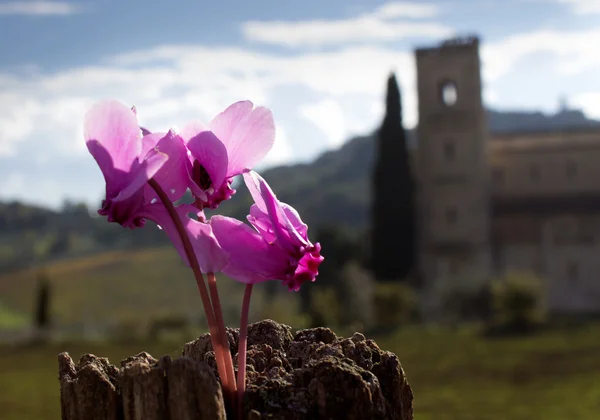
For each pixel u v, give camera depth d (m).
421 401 24.62
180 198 2.13
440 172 61.19
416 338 42.56
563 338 41.09
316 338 2.75
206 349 2.68
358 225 126.75
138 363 2.09
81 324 53.72
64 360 2.36
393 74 59.03
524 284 44.62
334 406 2.11
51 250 128.25
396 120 58.72
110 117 1.94
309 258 2.06
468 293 50.28
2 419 22.48
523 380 28.83
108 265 101.75
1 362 39.19
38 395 27.75
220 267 2.04
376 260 57.94
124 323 49.22
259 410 2.14
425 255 60.62
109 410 2.15
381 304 46.47
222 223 2.07
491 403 23.84
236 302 50.91
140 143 1.96
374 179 58.69
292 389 2.18
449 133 61.16
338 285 49.19
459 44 61.06
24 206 152.75
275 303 44.41
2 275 101.62
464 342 40.75
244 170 2.12
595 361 32.97
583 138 62.00
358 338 2.64
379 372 2.27
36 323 52.97
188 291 88.00
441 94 62.25
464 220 60.50
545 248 60.47
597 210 59.81
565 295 59.31
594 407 22.45
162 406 2.03
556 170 61.72
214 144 2.07
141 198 2.00
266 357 2.63
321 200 135.62
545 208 61.03
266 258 2.07
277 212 2.08
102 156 1.95
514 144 63.09
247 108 2.13
